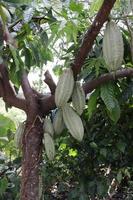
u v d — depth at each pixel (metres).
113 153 3.44
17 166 3.44
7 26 2.57
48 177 3.64
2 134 3.46
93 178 3.53
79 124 2.33
